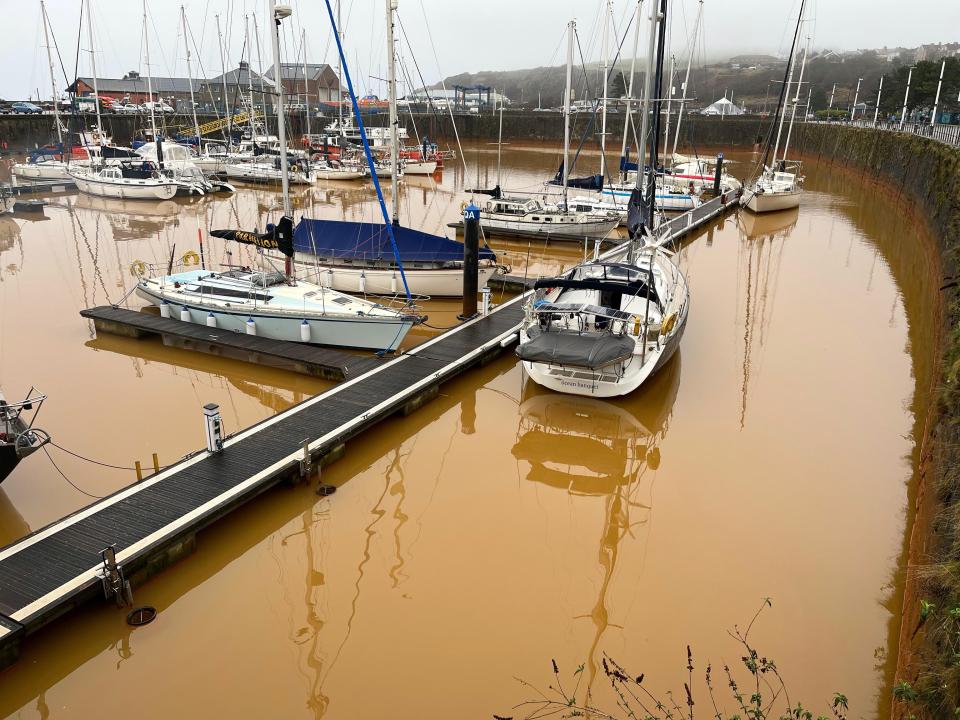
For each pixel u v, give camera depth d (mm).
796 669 6492
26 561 7148
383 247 18312
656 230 21734
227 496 8375
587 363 11242
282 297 14766
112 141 54750
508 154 70938
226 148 51344
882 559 8117
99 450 10508
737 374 13570
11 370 13586
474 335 14703
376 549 8375
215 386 13047
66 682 6340
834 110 77750
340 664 6562
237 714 5984
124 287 19578
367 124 79188
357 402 11188
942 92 56469
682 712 6004
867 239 27141
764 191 33438
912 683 5555
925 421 11289
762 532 8656
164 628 6996
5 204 30922
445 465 10445
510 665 6559
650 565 8062
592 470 10320
